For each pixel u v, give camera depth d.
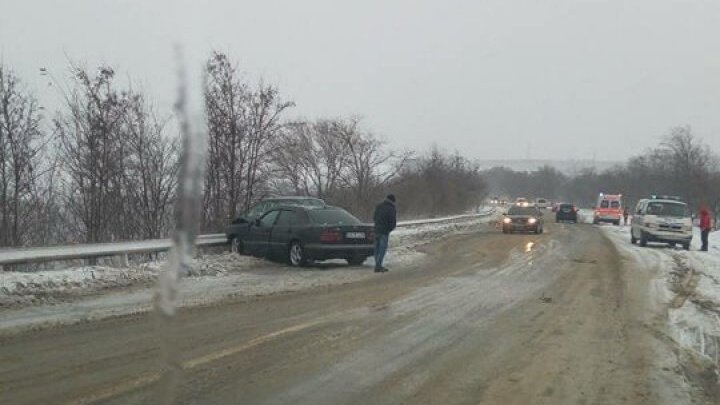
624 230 41.44
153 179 21.62
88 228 20.17
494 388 6.40
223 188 22.08
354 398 5.97
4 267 14.48
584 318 10.24
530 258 19.97
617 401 6.10
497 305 11.26
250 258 17.58
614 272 16.73
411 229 31.58
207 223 21.50
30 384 6.15
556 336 8.86
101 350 7.46
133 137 21.36
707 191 54.31
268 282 13.73
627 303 11.84
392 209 16.05
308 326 9.12
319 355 7.49
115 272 13.17
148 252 15.48
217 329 8.82
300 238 16.56
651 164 73.00
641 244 26.98
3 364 6.83
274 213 17.66
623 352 8.02
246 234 18.06
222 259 16.95
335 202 38.81
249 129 22.77
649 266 18.53
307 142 38.16
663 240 26.42
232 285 13.16
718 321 10.27
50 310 9.91
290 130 36.50
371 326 9.23
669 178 60.50
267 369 6.85
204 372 6.67
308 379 6.53
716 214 54.53
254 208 20.59
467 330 9.12
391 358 7.46
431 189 56.44
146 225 21.30
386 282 14.03
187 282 13.43
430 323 9.55
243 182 22.62
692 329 9.62
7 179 18.61
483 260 19.23
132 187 21.31
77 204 20.38
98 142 20.47
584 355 7.82
